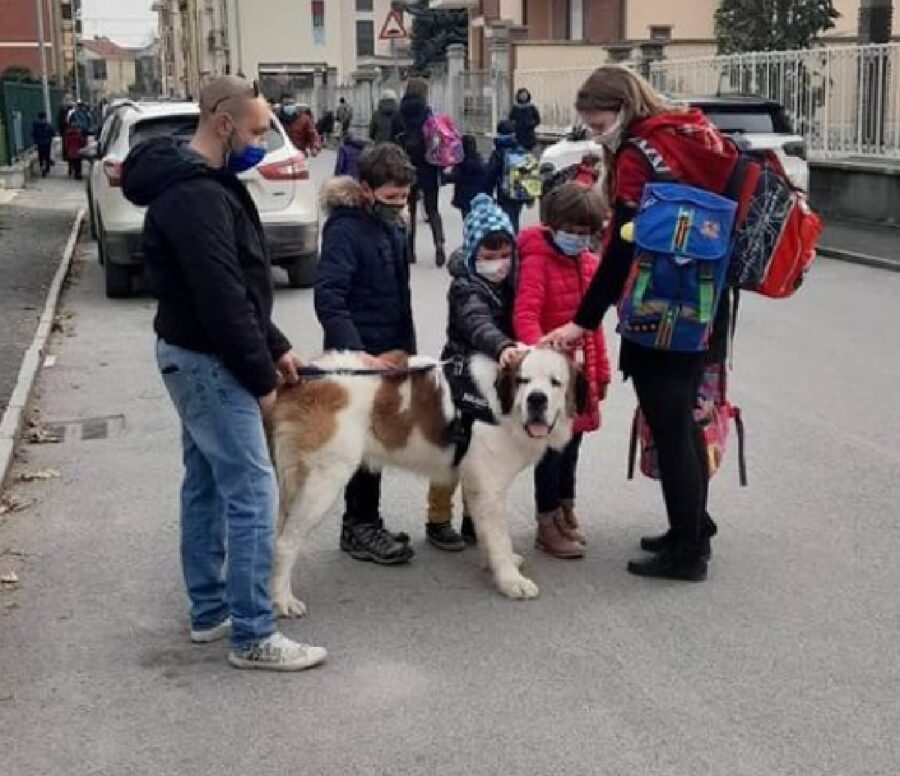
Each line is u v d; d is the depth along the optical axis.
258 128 4.31
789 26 25.08
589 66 29.53
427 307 12.12
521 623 4.93
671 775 3.76
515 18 39.91
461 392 5.02
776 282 4.99
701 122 4.96
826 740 3.96
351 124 46.50
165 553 5.80
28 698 4.36
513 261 5.37
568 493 5.68
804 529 5.98
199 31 94.25
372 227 5.46
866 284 13.45
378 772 3.81
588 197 5.29
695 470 5.21
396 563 5.60
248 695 4.34
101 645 4.79
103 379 9.48
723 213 4.80
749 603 5.09
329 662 4.60
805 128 19.08
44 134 31.39
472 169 15.09
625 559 5.62
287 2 74.62
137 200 4.36
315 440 4.87
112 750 3.99
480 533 5.20
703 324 4.89
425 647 4.72
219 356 4.31
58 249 16.47
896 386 8.85
